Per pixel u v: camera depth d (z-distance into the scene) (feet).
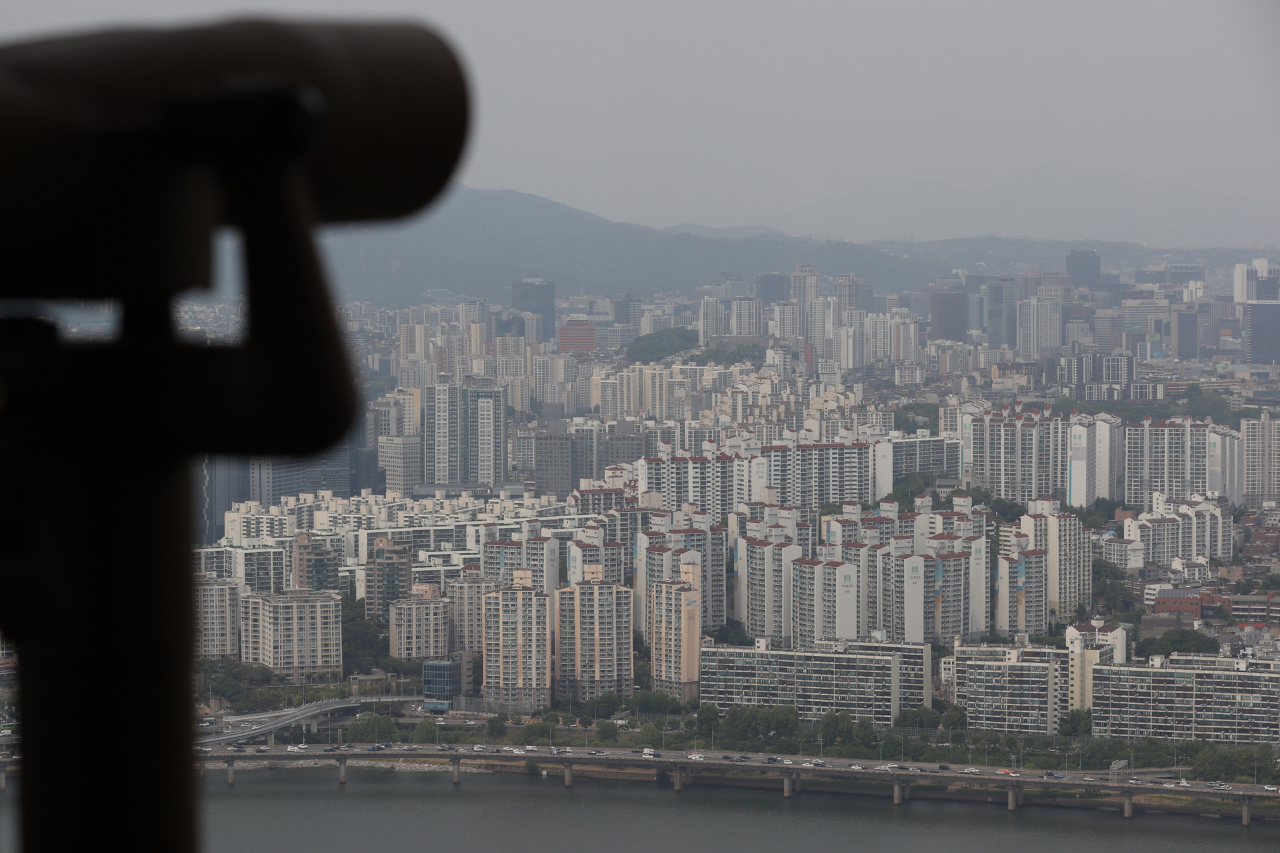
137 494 2.06
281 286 1.74
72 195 1.70
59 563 2.04
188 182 1.82
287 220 1.74
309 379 1.76
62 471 2.02
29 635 2.09
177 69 1.80
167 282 1.88
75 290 1.89
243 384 1.81
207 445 1.90
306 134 1.68
